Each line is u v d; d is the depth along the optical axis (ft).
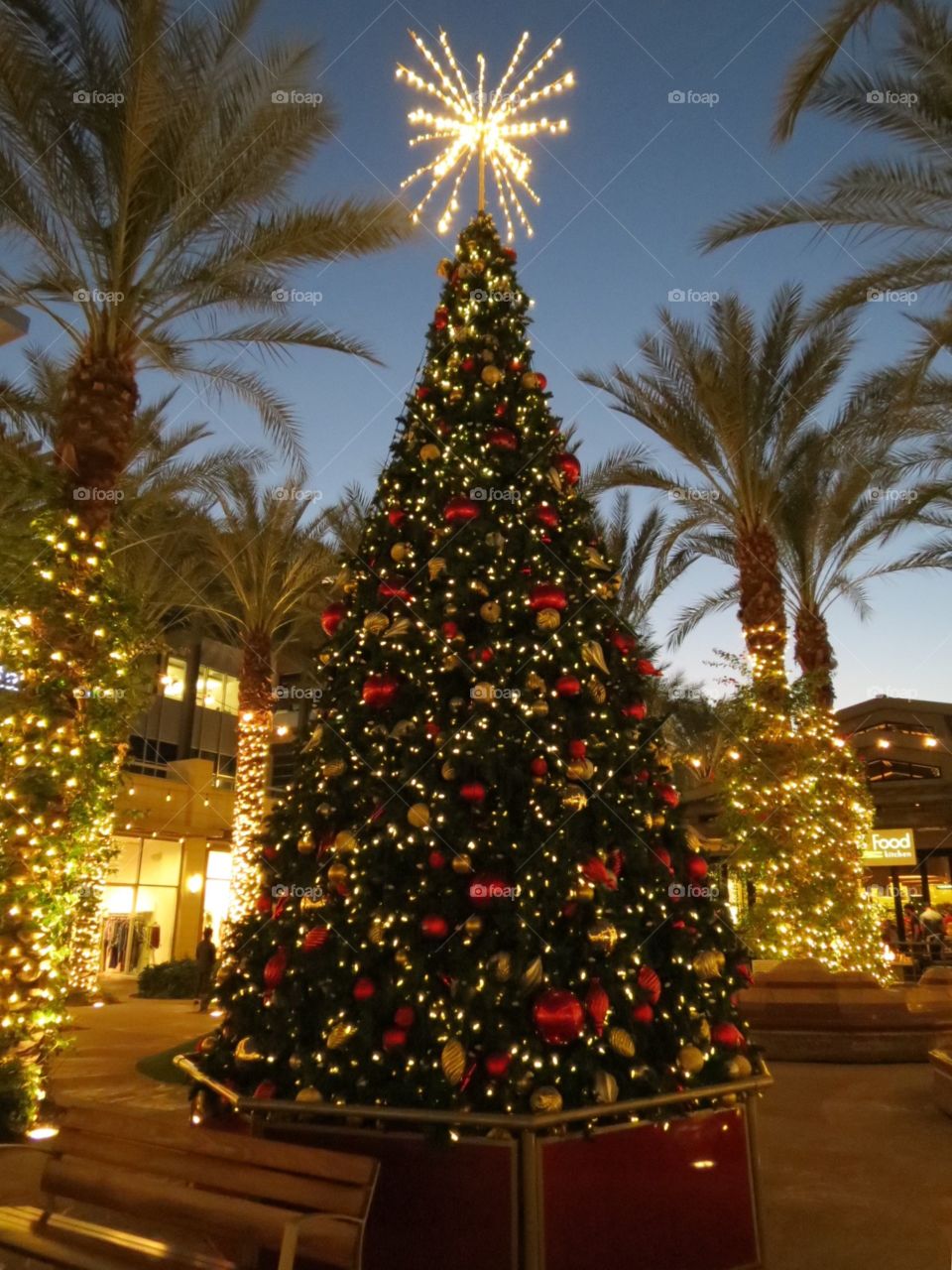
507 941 14.96
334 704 18.67
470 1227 13.44
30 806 26.96
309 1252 11.50
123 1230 14.73
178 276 36.32
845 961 44.57
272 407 46.44
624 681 18.67
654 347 53.72
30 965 25.99
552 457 20.53
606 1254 13.65
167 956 94.17
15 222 34.04
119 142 32.55
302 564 69.26
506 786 16.14
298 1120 14.89
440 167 24.52
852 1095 30.73
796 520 56.70
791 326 51.31
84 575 29.94
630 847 16.48
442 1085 14.11
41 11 32.30
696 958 16.07
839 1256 15.40
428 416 20.92
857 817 48.62
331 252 37.06
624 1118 14.37
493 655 17.03
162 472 61.41
